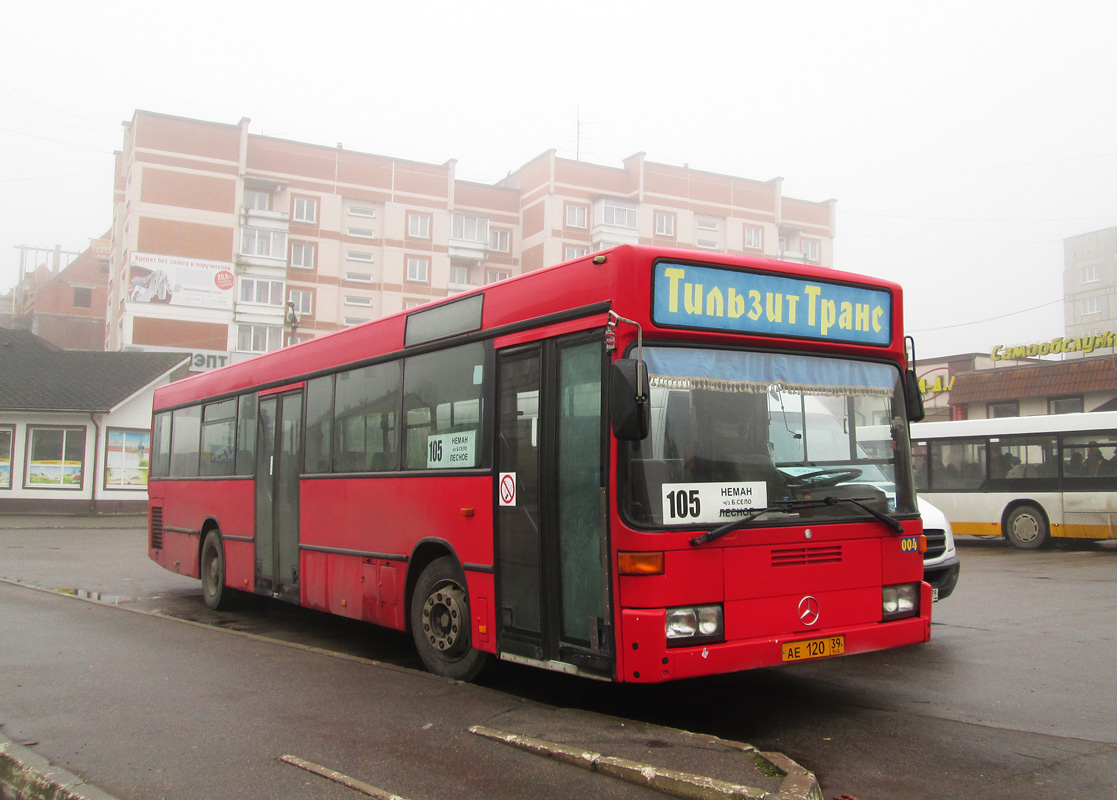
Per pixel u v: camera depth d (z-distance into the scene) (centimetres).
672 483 560
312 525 962
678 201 6331
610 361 562
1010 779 497
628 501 553
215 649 853
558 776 484
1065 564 1627
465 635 720
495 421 686
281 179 5378
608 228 6016
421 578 770
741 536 570
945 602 1166
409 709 623
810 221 6906
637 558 545
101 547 2184
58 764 528
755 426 597
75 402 3350
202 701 658
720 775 457
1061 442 1917
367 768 505
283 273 5266
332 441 938
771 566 578
